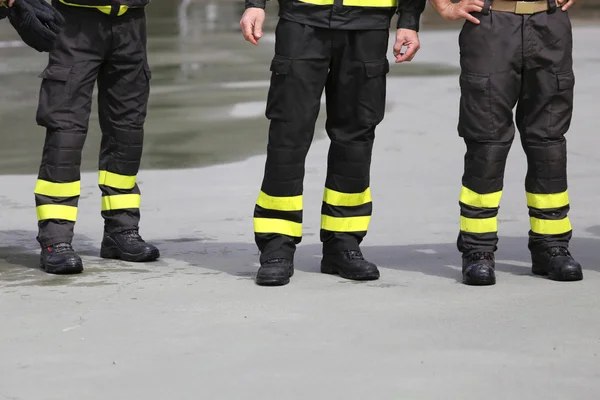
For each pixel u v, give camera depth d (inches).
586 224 374.6
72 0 323.9
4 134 567.5
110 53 330.6
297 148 306.3
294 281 305.1
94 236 370.6
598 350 241.0
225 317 266.7
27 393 216.8
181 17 1254.9
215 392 216.5
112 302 281.0
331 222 312.0
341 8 296.7
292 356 237.3
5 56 904.9
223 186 447.8
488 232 303.6
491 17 298.7
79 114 325.7
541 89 303.9
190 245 353.1
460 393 215.6
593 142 533.3
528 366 230.7
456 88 717.9
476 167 303.1
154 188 444.1
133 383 221.6
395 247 347.6
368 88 305.1
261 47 950.4
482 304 278.1
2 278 308.5
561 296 285.7
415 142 542.3
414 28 306.5
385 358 235.8
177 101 667.4
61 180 321.1
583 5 1312.7
